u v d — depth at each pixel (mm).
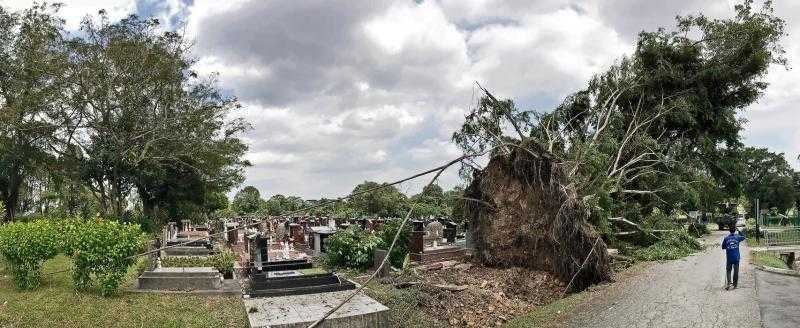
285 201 57750
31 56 33969
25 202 44625
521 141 17422
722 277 15188
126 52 35906
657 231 23109
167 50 38000
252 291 10734
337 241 18016
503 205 17469
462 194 19062
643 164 25219
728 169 31547
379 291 12508
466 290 13391
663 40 27406
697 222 36031
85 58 35250
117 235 11656
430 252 18703
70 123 36344
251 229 29078
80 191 40469
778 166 67625
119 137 37969
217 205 62625
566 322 10641
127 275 13891
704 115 27484
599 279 15234
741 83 28484
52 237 11781
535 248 16484
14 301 10719
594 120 25281
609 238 20219
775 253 24359
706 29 27594
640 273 16500
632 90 26141
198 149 41062
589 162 20031
